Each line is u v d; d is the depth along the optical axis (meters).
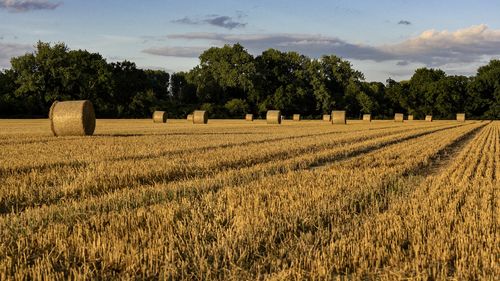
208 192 10.57
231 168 14.81
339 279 5.59
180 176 13.22
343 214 8.45
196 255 6.25
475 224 7.71
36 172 12.57
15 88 88.38
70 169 13.29
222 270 5.88
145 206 9.07
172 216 7.87
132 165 14.02
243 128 44.19
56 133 27.70
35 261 5.86
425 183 12.36
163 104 99.31
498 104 114.44
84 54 100.00
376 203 9.32
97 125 50.91
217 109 101.62
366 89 127.75
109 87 94.25
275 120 62.28
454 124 69.81
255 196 9.63
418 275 5.61
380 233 7.14
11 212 8.84
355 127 50.06
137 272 5.74
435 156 20.58
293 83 122.06
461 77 127.62
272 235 6.99
